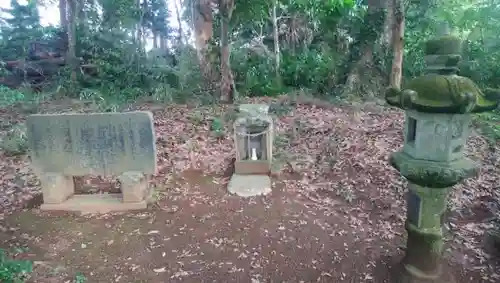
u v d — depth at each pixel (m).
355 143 6.66
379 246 3.99
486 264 3.71
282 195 5.12
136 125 4.70
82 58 12.95
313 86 11.34
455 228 4.37
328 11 12.08
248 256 3.84
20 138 7.04
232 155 6.52
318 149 6.52
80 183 5.67
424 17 12.19
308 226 4.38
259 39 13.77
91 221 4.56
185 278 3.51
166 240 4.14
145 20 14.93
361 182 5.44
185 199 5.11
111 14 13.78
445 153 2.76
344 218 4.57
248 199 5.04
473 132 7.23
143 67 12.82
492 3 11.62
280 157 6.17
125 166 4.82
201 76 11.14
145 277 3.53
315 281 3.46
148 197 5.01
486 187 5.35
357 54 11.12
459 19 11.87
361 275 3.53
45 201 4.84
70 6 12.94
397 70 10.35
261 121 5.66
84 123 4.70
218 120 7.83
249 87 11.45
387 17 10.80
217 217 4.61
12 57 13.68
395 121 7.82
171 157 6.44
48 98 10.94
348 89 10.59
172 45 15.57
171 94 10.66
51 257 3.82
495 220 4.54
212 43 11.00
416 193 3.06
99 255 3.87
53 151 4.78
